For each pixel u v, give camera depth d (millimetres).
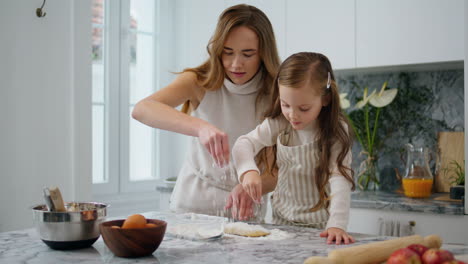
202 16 3174
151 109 1396
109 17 3121
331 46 2703
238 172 1402
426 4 2430
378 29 2564
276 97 1491
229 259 977
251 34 1462
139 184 3307
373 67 2635
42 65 2281
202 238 1156
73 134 2396
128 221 1038
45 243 1065
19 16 2189
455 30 2361
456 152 2652
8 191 2172
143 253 994
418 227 2297
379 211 2402
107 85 3125
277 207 1604
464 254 992
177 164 3508
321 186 1461
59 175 2359
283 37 2857
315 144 1452
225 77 1562
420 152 2504
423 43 2445
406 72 2881
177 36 3430
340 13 2668
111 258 999
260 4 2938
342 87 3082
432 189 2691
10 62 2158
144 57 3348
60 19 2346
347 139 1435
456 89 2734
